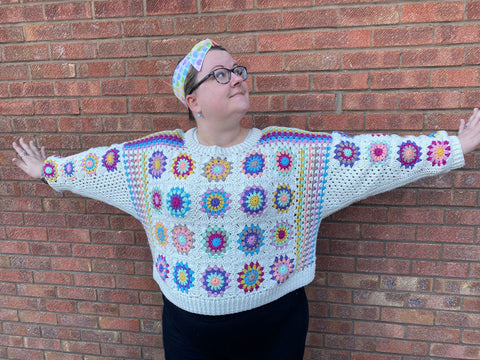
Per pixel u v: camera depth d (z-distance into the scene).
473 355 1.91
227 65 1.27
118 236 2.08
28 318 2.28
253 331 1.41
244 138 1.38
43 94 1.94
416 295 1.89
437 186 1.76
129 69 1.85
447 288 1.86
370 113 1.74
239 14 1.72
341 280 1.95
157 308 2.15
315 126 1.78
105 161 1.49
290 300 1.47
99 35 1.83
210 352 1.48
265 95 1.79
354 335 2.00
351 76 1.71
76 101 1.93
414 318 1.92
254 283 1.37
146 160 1.41
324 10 1.67
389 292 1.92
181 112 1.86
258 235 1.34
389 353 1.99
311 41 1.70
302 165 1.37
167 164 1.36
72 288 2.20
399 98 1.70
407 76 1.67
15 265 2.21
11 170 2.07
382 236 1.86
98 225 2.08
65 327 2.27
